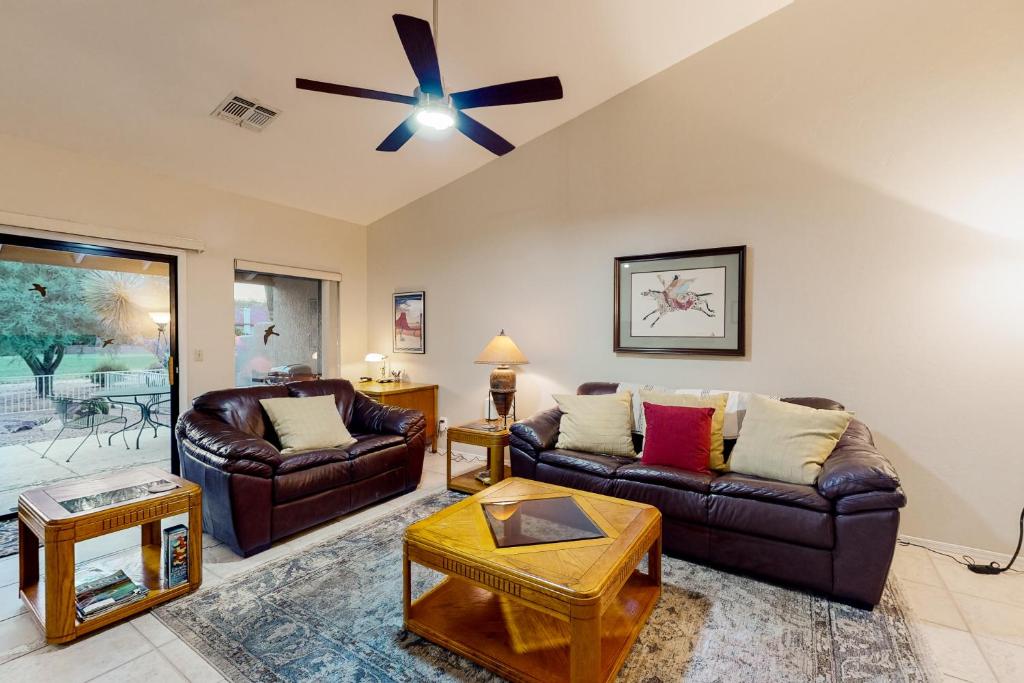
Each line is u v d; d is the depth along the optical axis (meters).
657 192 3.45
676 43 3.16
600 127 3.69
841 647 1.77
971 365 2.53
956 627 1.89
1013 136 2.42
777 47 3.00
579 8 2.73
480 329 4.38
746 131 3.12
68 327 3.21
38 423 3.09
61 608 1.75
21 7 2.15
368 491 3.10
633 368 3.58
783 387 3.02
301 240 4.58
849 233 2.81
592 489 2.73
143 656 1.71
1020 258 2.42
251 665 1.66
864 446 2.29
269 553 2.51
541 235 4.00
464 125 2.59
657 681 1.58
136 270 3.50
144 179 3.49
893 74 2.69
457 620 1.85
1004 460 2.47
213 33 2.46
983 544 2.52
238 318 4.16
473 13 2.63
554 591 1.46
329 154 3.76
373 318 5.19
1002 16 2.44
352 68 2.84
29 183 2.96
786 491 2.18
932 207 2.60
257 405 3.25
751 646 1.77
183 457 2.86
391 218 5.00
